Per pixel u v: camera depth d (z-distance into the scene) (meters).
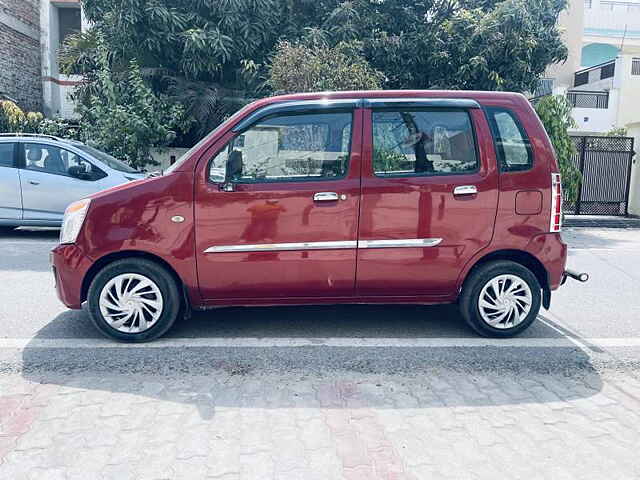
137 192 4.35
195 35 12.04
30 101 19.77
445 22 13.78
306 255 4.40
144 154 13.16
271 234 4.37
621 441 3.12
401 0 14.56
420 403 3.54
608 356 4.38
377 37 13.66
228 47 12.77
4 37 17.97
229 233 4.36
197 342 4.54
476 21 13.41
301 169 4.41
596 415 3.42
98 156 9.82
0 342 4.52
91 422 3.24
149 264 4.42
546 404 3.56
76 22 20.34
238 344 4.50
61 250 4.43
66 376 3.88
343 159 4.41
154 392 3.64
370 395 3.64
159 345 4.46
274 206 4.35
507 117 4.53
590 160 13.75
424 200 4.41
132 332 4.48
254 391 3.67
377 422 3.28
